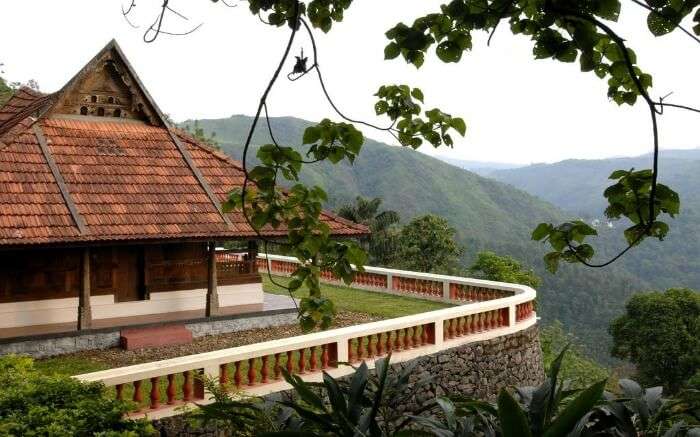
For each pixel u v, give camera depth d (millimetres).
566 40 3049
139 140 15141
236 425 3676
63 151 13844
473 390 13539
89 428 5508
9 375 7098
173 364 9203
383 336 12688
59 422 5465
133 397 9008
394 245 35156
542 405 2924
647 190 3504
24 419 5504
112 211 13023
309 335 11031
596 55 3225
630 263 119812
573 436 2631
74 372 11367
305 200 4281
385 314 16469
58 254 13234
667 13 2684
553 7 2863
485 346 13906
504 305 14414
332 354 11281
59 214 12383
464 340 13430
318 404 3314
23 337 12164
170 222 13344
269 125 3775
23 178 12820
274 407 4012
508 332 14531
